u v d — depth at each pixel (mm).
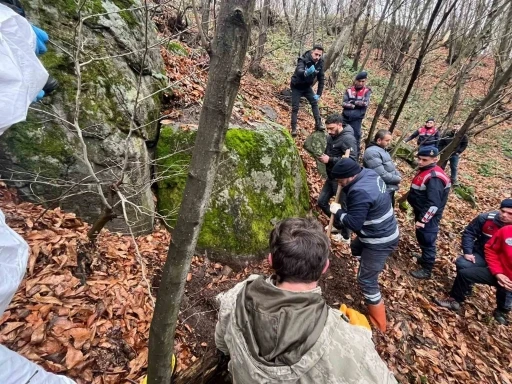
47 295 2021
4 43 726
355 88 5922
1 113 676
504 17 4863
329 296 3525
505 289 3590
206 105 823
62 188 2656
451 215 6629
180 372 1796
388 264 4379
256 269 3461
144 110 3285
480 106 4301
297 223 1167
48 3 2625
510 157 11461
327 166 4258
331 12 12734
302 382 930
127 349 1986
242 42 761
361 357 959
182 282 1043
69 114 2641
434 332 3555
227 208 3443
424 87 12102
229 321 1114
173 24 5836
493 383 3146
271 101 7094
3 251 710
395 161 7953
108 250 2602
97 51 2906
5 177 2498
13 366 710
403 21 7285
